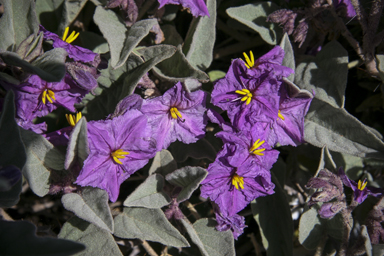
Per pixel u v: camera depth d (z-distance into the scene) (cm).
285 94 30
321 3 32
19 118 29
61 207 34
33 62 27
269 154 30
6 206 27
